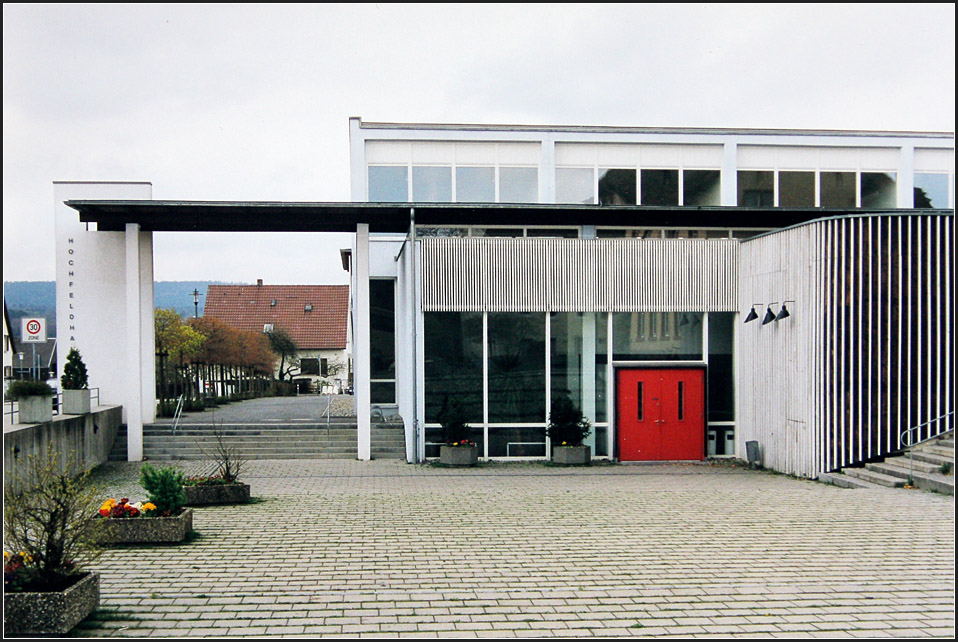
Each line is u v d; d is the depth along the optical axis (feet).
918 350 53.31
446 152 77.87
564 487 50.85
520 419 65.00
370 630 21.94
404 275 70.85
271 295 213.46
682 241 65.92
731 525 36.83
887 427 53.11
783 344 58.34
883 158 80.69
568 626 22.40
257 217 64.90
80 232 69.31
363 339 65.26
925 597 25.32
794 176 80.02
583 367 65.51
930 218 53.57
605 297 65.46
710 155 79.30
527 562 29.63
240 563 29.30
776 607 24.26
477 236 68.03
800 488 49.85
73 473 53.93
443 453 62.13
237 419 74.13
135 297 64.85
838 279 53.31
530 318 65.36
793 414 56.80
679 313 66.54
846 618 23.25
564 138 78.02
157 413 78.02
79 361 59.62
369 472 58.49
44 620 21.27
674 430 65.46
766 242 61.16
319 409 89.71
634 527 36.35
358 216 65.26
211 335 153.28
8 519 23.11
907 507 41.65
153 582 26.63
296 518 38.55
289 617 23.00
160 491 33.42
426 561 29.73
